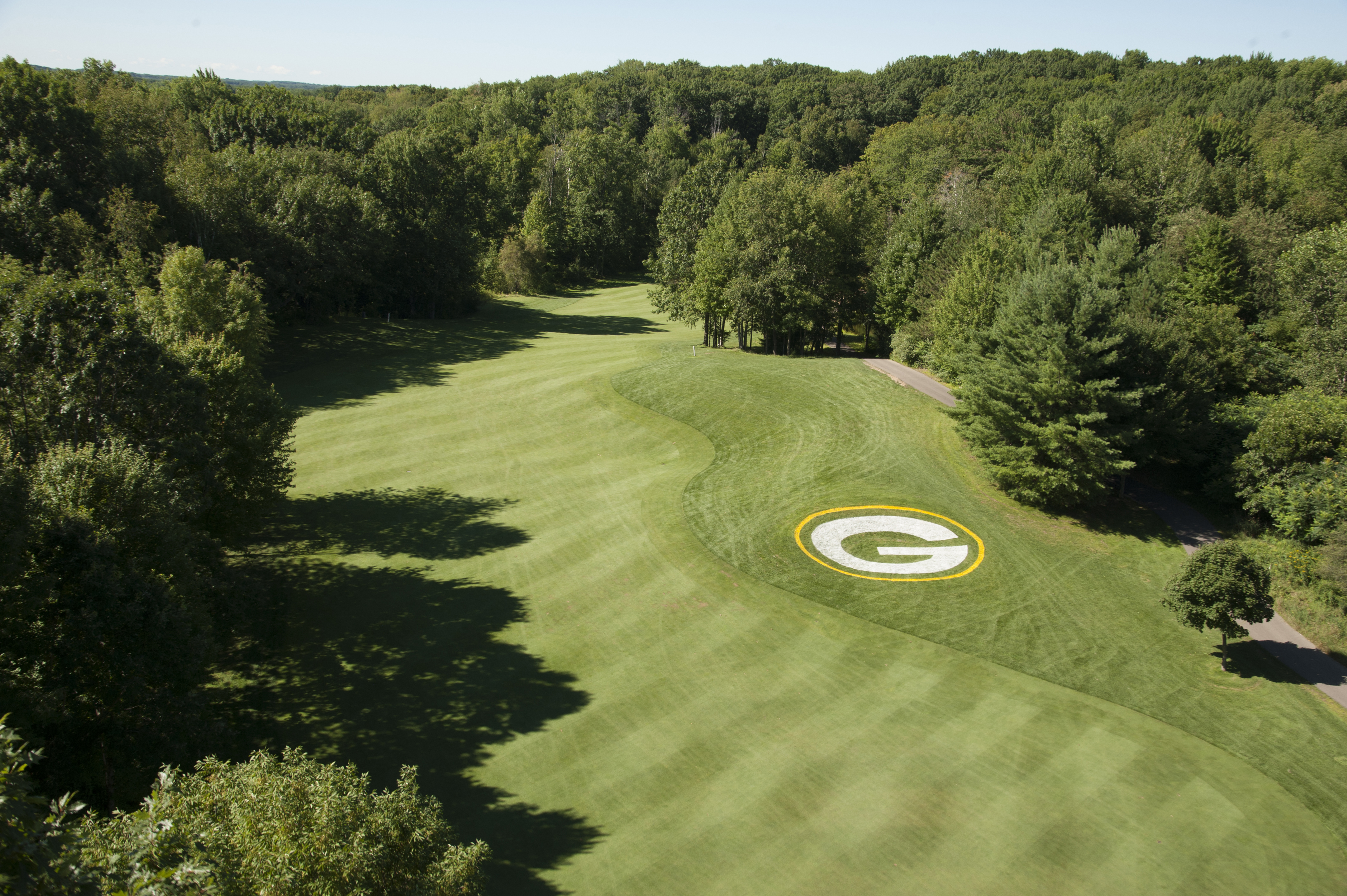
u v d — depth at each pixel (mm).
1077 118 80562
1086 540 34906
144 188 56000
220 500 28266
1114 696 24219
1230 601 24234
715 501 36719
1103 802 19344
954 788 19641
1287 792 20219
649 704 22938
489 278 103875
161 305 39531
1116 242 44969
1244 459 36688
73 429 23219
